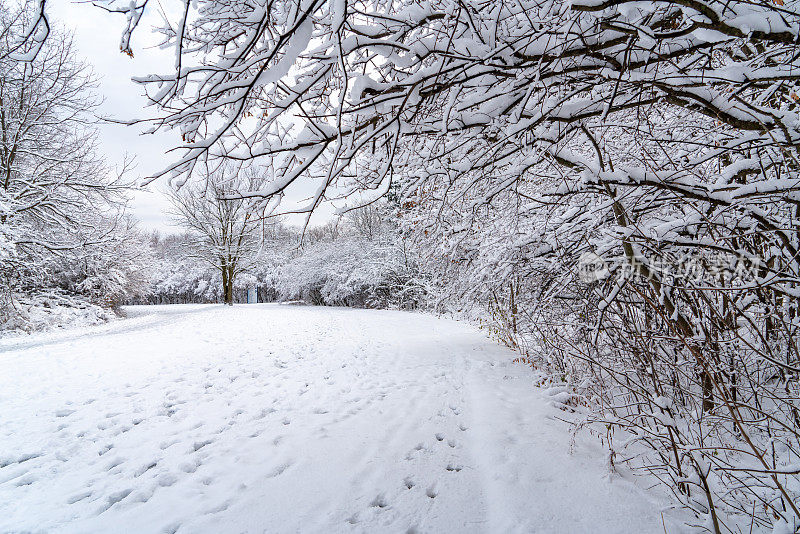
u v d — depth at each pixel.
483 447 3.53
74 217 13.91
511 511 2.61
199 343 9.50
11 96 12.71
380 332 11.74
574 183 3.35
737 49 2.94
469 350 8.22
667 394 3.19
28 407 4.82
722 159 3.64
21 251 12.54
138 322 16.80
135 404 4.91
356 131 2.23
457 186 4.20
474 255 6.08
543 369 5.25
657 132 3.26
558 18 2.11
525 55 2.17
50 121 13.30
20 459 3.53
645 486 2.89
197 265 33.75
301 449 3.61
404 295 22.27
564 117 2.34
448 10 2.27
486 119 2.55
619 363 3.40
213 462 3.40
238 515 2.66
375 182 2.40
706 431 2.86
